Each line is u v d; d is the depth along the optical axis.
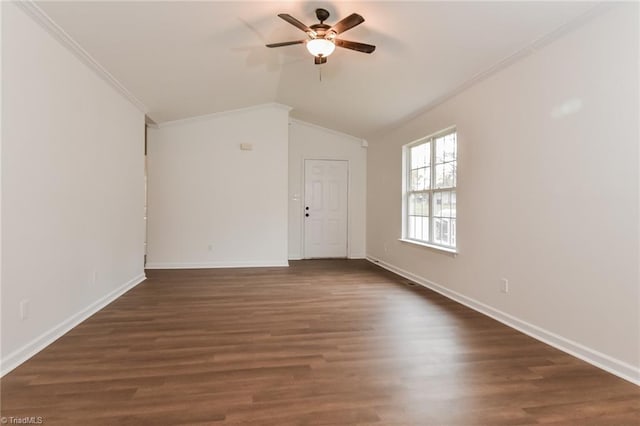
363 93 4.47
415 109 4.53
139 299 3.73
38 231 2.37
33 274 2.32
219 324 2.96
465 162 3.59
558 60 2.50
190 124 5.58
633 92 2.01
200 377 2.04
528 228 2.78
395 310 3.39
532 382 2.00
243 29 3.05
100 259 3.37
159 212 5.52
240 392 1.87
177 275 5.02
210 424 1.59
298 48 3.53
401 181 5.19
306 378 2.04
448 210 4.11
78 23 2.51
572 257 2.40
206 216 5.64
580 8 2.20
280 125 5.83
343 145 6.76
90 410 1.68
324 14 2.70
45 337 2.46
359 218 6.83
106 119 3.47
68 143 2.75
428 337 2.69
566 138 2.44
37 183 2.36
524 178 2.81
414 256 4.75
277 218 5.84
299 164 6.66
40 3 2.23
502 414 1.69
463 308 3.46
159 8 2.54
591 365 2.21
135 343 2.54
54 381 1.96
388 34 2.98
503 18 2.45
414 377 2.05
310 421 1.62
